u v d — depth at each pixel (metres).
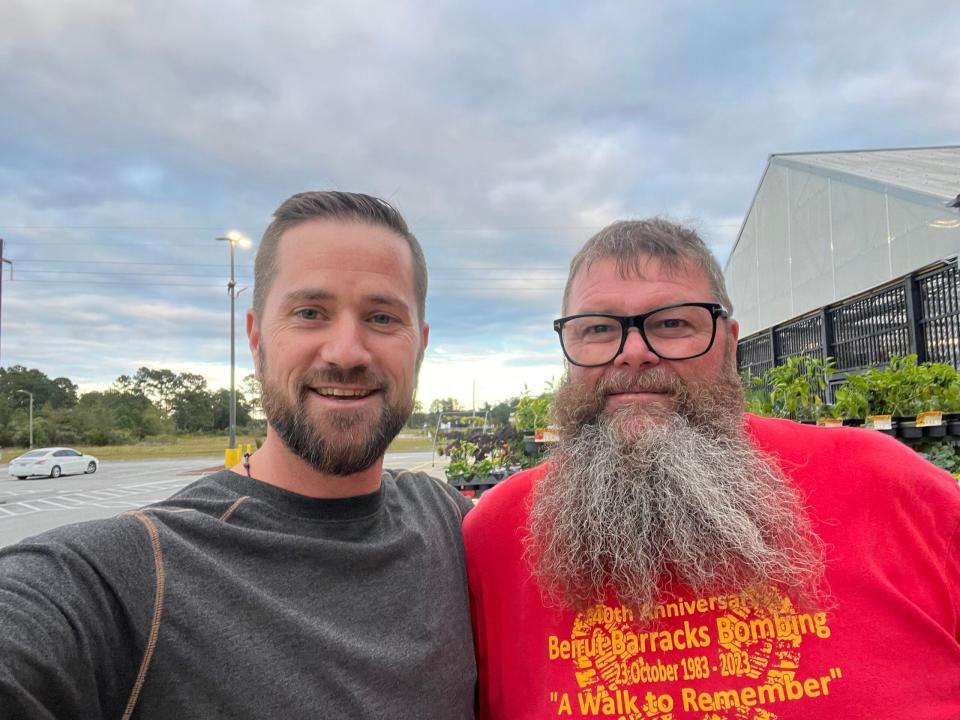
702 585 1.17
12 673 0.79
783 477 1.29
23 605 0.85
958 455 4.35
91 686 0.90
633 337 1.38
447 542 1.39
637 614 1.18
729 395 1.41
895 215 9.70
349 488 1.22
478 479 5.20
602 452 1.31
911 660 1.08
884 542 1.18
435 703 1.10
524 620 1.30
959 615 1.14
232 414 22.27
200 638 0.95
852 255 10.99
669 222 1.50
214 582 1.00
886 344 10.12
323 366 1.17
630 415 1.34
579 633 1.22
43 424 53.19
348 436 1.17
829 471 1.29
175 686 0.93
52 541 0.97
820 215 12.18
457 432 7.48
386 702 1.03
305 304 1.20
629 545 1.20
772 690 1.08
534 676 1.23
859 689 1.06
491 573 1.39
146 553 1.00
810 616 1.13
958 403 4.52
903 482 1.23
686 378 1.38
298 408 1.18
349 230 1.24
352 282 1.21
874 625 1.11
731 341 1.49
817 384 5.95
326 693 0.98
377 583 1.15
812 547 1.19
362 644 1.05
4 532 10.53
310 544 1.10
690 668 1.13
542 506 1.35
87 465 24.53
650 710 1.11
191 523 1.07
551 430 1.49
